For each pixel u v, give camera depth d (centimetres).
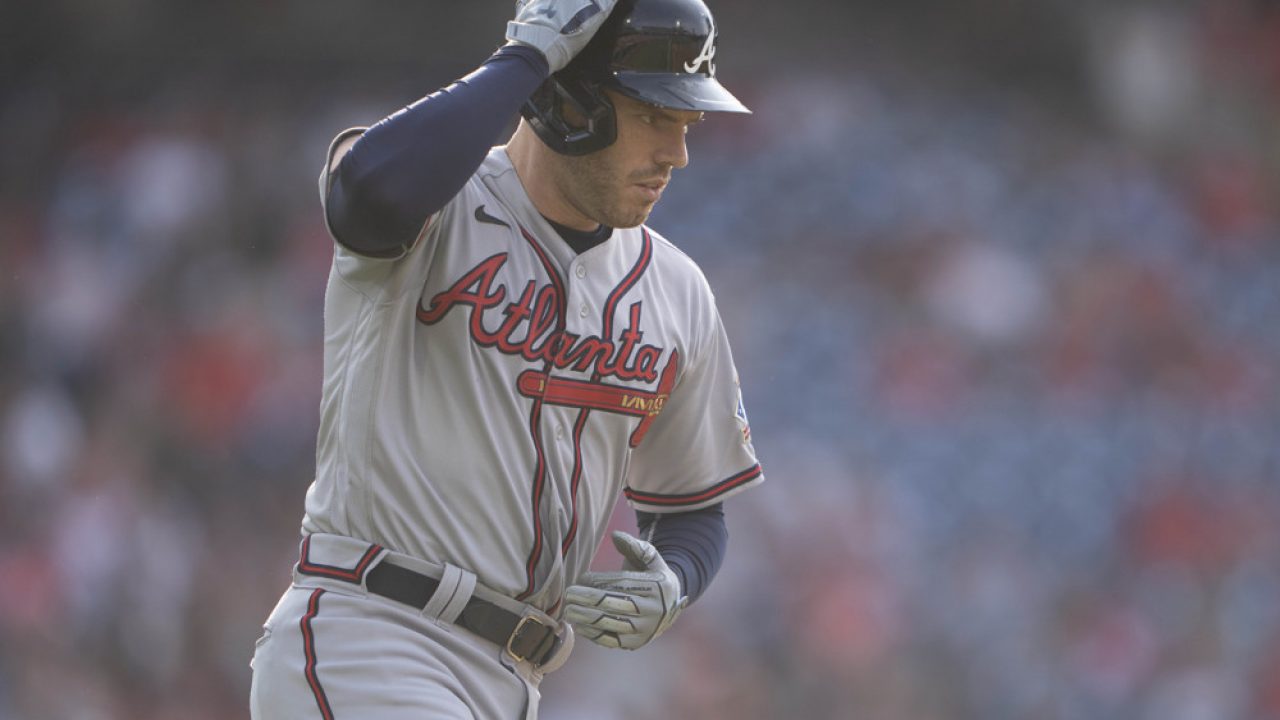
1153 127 6662
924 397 5044
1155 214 6038
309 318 4719
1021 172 6069
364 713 975
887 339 5172
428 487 992
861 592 4153
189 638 3825
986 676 4200
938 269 5434
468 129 925
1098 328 5481
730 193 5603
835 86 6344
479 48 6203
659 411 1103
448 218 1006
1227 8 7025
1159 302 5609
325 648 987
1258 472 5200
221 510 4172
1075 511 4900
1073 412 5166
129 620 3722
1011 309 5375
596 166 1005
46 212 5119
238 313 4616
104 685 3600
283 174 5312
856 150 5909
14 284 4716
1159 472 5066
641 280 1079
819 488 4419
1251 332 5731
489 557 1006
